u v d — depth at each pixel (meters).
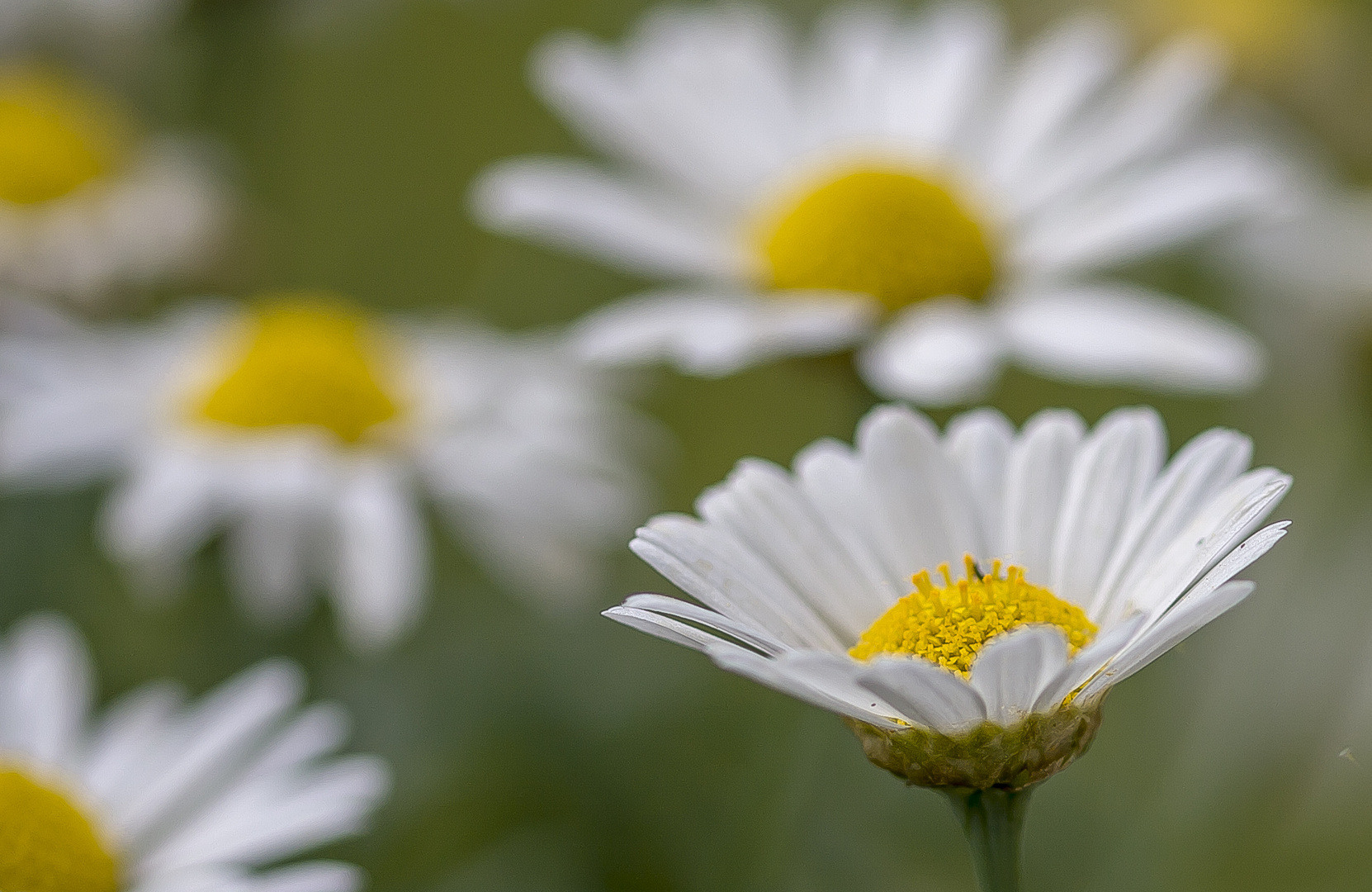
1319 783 0.36
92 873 0.31
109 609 0.37
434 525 0.39
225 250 0.40
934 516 0.30
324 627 0.36
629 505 0.37
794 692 0.27
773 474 0.30
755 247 0.35
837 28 0.37
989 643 0.28
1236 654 0.37
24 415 0.36
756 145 0.36
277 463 0.35
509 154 0.42
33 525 0.37
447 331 0.38
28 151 0.39
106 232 0.39
